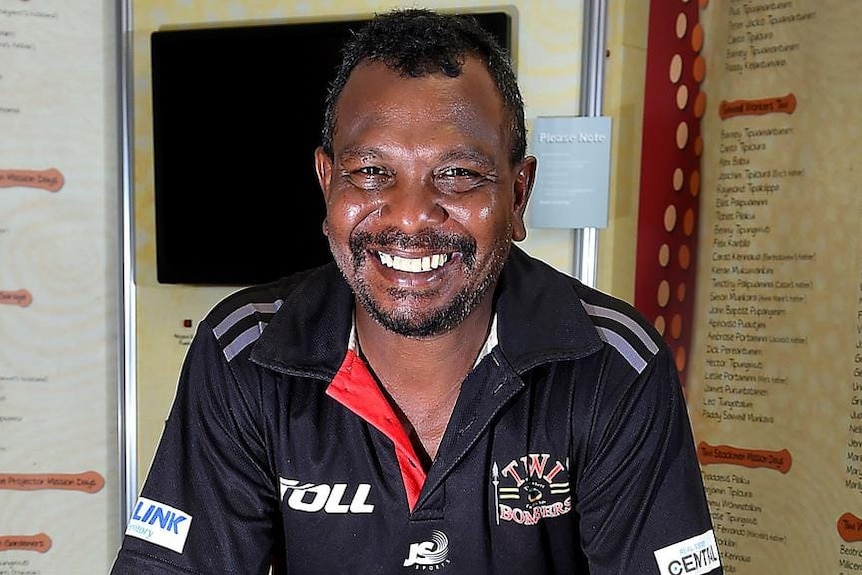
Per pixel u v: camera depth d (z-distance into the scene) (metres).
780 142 1.82
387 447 1.12
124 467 2.03
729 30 1.89
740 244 1.89
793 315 1.80
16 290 2.00
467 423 1.11
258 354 1.13
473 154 0.99
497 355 1.13
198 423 1.15
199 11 2.02
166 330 2.06
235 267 1.98
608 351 1.13
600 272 1.86
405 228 0.99
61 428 2.03
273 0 1.99
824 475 1.75
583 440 1.12
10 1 1.95
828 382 1.74
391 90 0.98
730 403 1.91
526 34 1.85
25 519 2.04
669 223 1.94
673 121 1.93
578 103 1.83
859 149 1.68
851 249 1.70
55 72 1.97
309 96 1.92
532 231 1.88
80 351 2.02
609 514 1.11
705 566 1.08
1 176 1.98
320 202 1.93
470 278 1.03
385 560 1.15
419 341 1.09
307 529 1.16
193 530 1.11
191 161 1.98
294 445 1.14
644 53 1.86
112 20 1.98
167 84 1.98
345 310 1.17
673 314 1.96
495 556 1.16
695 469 1.13
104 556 2.05
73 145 1.99
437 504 1.12
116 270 2.02
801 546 1.79
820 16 1.74
